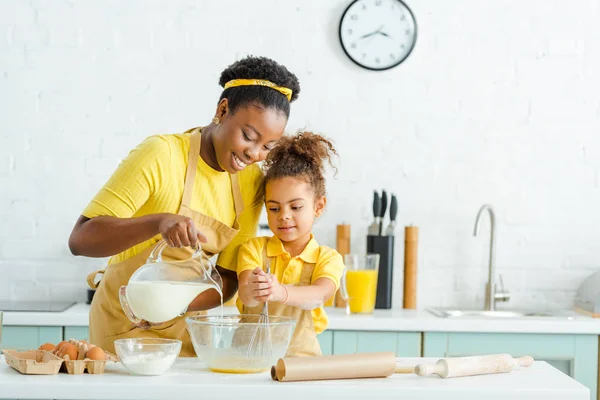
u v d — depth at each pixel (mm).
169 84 3330
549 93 3354
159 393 1435
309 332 1914
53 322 2844
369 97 3346
